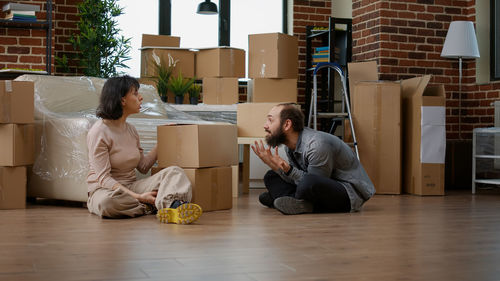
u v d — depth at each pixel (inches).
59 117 147.5
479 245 93.0
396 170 188.5
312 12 280.7
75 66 249.0
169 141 133.0
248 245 90.6
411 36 225.9
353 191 133.6
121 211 120.3
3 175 136.2
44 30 223.0
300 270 73.3
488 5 224.5
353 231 106.4
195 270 72.8
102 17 238.7
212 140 133.3
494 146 195.8
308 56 270.1
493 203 161.8
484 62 226.1
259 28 284.5
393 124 188.9
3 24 216.5
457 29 213.2
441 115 186.9
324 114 197.6
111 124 127.3
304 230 106.8
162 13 270.4
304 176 129.8
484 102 225.6
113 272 71.2
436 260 80.7
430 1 227.9
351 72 205.5
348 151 134.6
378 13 223.5
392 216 129.6
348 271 73.1
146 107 184.1
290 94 231.0
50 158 145.0
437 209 145.4
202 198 132.0
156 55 226.4
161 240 94.5
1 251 84.4
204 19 277.7
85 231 103.5
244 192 186.1
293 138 133.2
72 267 73.9
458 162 213.5
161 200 116.6
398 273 72.4
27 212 131.2
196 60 231.8
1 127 136.4
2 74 211.6
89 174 127.2
